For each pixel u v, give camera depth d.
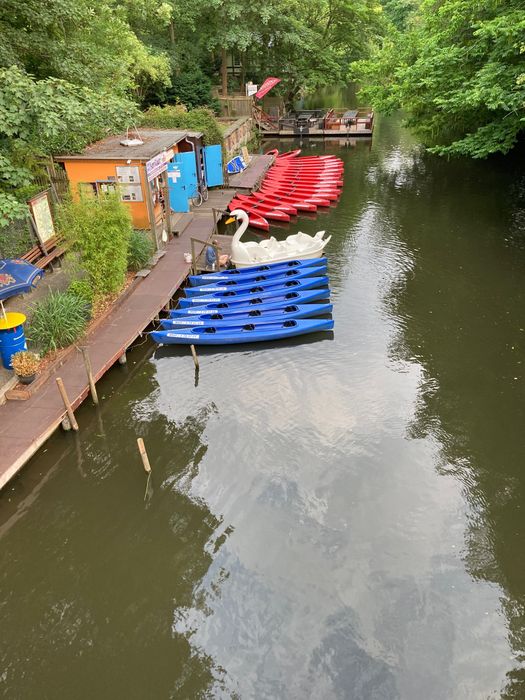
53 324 12.63
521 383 12.97
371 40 46.91
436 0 27.59
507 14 20.64
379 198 27.09
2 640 7.77
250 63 43.22
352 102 55.25
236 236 18.36
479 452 10.98
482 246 20.91
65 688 7.20
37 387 11.59
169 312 15.27
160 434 11.50
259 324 14.70
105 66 19.58
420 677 7.30
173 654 7.57
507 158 32.12
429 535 9.26
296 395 12.68
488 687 7.20
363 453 10.95
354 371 13.49
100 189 18.45
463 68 22.94
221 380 13.23
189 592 8.38
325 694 7.13
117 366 13.34
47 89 13.60
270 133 41.91
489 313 16.12
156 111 27.11
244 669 7.40
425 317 15.95
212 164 25.75
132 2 30.36
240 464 10.72
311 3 40.72
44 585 8.53
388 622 7.95
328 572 8.65
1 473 9.60
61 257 17.12
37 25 16.97
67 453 10.98
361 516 9.60
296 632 7.84
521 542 9.17
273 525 9.44
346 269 19.23
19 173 13.94
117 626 7.93
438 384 12.98
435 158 33.75
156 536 9.29
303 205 25.22
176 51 35.66
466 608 8.14
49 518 9.66
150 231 18.94
